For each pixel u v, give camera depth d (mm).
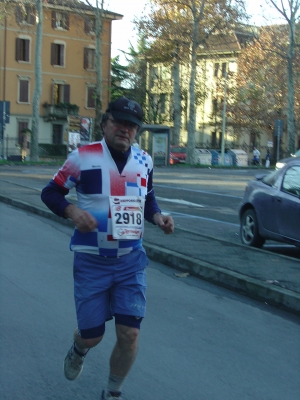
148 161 4105
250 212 10578
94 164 3891
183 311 6672
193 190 21484
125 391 4543
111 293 3979
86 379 4715
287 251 10977
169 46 41719
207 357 5340
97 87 41125
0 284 7445
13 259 8883
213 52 49750
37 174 25844
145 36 40750
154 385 4684
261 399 4543
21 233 11125
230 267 8070
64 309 6520
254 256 8867
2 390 4465
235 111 59531
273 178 10391
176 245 9531
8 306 6547
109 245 3883
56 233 11297
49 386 4566
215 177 29047
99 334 3904
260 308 6926
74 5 41562
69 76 58906
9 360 5043
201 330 6062
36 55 38219
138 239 3986
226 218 14484
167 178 27203
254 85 57406
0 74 55406
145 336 5801
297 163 9977
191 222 13562
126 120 3816
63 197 3943
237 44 59531
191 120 42156
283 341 5867
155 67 56312
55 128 59000
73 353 4148
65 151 55844
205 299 7195
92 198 3896
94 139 41094
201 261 8398
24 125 57312
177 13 40438
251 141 67938
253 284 7312
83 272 3920
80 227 3795
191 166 40500
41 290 7246
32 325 5949
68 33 58094
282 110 59906
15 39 55688
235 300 7207
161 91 56594
